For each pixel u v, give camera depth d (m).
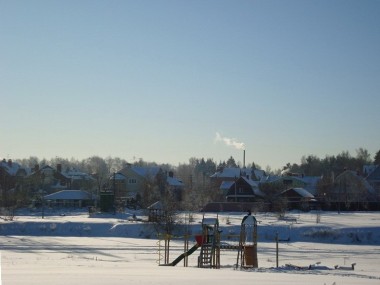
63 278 20.48
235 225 72.00
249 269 35.56
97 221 78.50
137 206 113.69
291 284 20.50
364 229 68.75
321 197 115.44
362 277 29.58
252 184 121.56
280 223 73.81
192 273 24.94
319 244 65.00
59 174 149.88
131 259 47.75
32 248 57.50
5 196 111.12
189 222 74.31
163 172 137.38
